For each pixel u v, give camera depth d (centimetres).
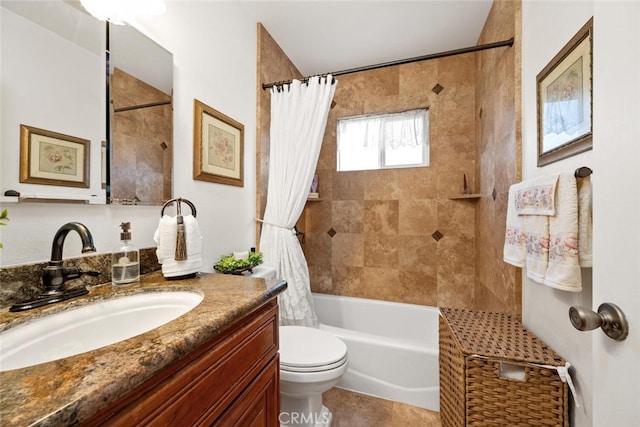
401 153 245
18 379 38
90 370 40
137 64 107
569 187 86
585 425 85
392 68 242
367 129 251
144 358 44
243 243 178
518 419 96
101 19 91
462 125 223
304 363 112
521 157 134
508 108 146
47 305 68
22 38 73
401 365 155
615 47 48
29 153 74
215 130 150
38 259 76
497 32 163
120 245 99
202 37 142
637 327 42
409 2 170
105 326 73
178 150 126
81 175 87
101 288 85
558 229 89
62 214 82
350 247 254
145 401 44
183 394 52
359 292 251
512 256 117
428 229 232
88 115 89
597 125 52
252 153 187
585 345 86
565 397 91
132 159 104
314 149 187
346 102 256
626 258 45
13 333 58
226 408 64
